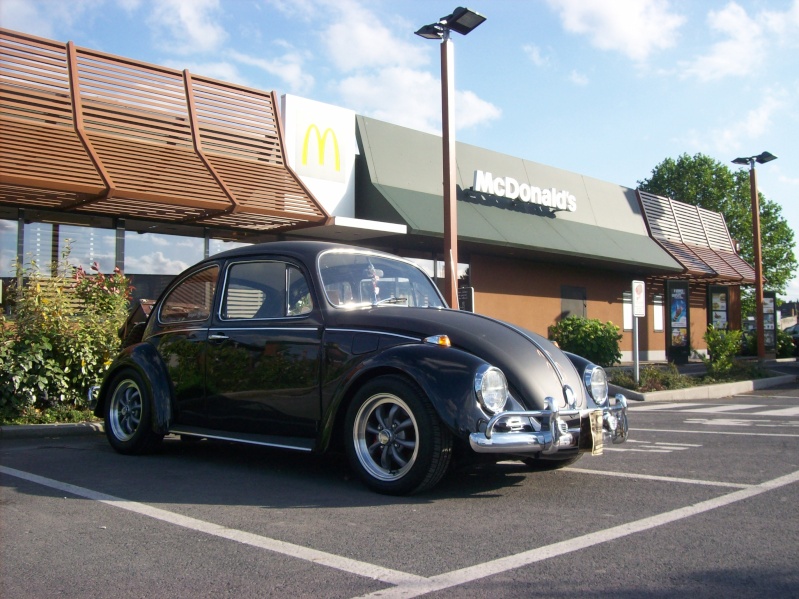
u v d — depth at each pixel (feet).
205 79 42.68
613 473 18.21
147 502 15.02
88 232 40.11
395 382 15.21
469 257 60.64
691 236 86.69
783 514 13.98
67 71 37.32
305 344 17.15
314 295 17.60
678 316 73.05
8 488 16.37
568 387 15.93
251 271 19.11
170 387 19.94
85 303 30.09
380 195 49.88
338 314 17.11
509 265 64.18
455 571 10.73
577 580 10.34
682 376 50.26
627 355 78.07
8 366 25.94
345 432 16.16
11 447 22.45
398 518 13.73
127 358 20.83
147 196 35.73
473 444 14.16
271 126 45.29
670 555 11.44
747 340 94.58
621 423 17.25
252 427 18.07
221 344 18.83
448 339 15.72
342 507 14.57
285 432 17.40
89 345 28.14
